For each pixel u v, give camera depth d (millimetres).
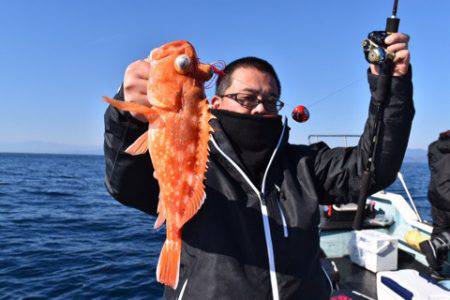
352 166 2223
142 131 1807
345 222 5699
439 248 3908
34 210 17156
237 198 1988
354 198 2291
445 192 3584
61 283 7395
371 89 2047
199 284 1800
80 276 7789
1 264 8516
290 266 1923
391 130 2010
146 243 10836
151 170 1947
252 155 2143
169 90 1685
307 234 2037
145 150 1753
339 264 5262
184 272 1868
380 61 1887
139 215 16453
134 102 1707
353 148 2326
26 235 11695
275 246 1922
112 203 20766
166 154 1693
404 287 3658
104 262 8773
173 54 1701
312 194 2184
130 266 8477
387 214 6020
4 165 67688
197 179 1723
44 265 8500
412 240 5137
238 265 1818
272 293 1830
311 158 2416
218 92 2365
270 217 1992
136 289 7129
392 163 2068
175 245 1688
